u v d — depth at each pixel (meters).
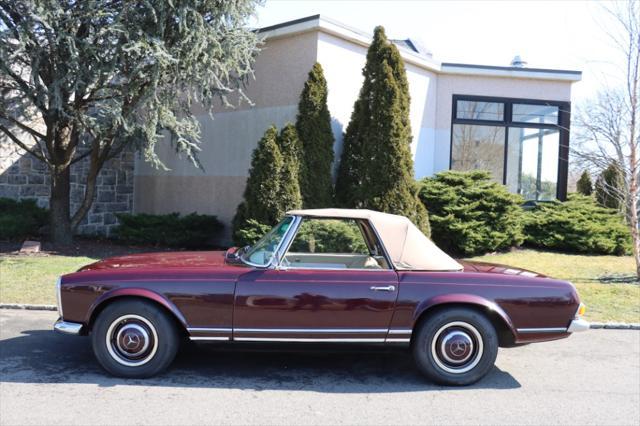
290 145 10.33
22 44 8.41
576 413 4.14
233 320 4.54
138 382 4.54
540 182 14.52
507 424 3.91
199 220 12.48
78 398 4.15
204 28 9.50
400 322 4.58
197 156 13.71
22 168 13.14
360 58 12.04
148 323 4.57
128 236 12.78
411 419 3.95
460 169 14.13
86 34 9.46
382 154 10.34
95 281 4.56
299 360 5.34
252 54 11.63
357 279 4.60
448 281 4.66
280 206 10.11
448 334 4.66
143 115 9.90
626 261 11.74
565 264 11.19
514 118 14.30
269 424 3.78
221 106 13.14
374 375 4.96
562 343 6.22
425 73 13.59
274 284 4.54
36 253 10.81
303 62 11.34
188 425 3.72
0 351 5.32
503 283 4.70
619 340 6.38
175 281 4.54
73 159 12.97
